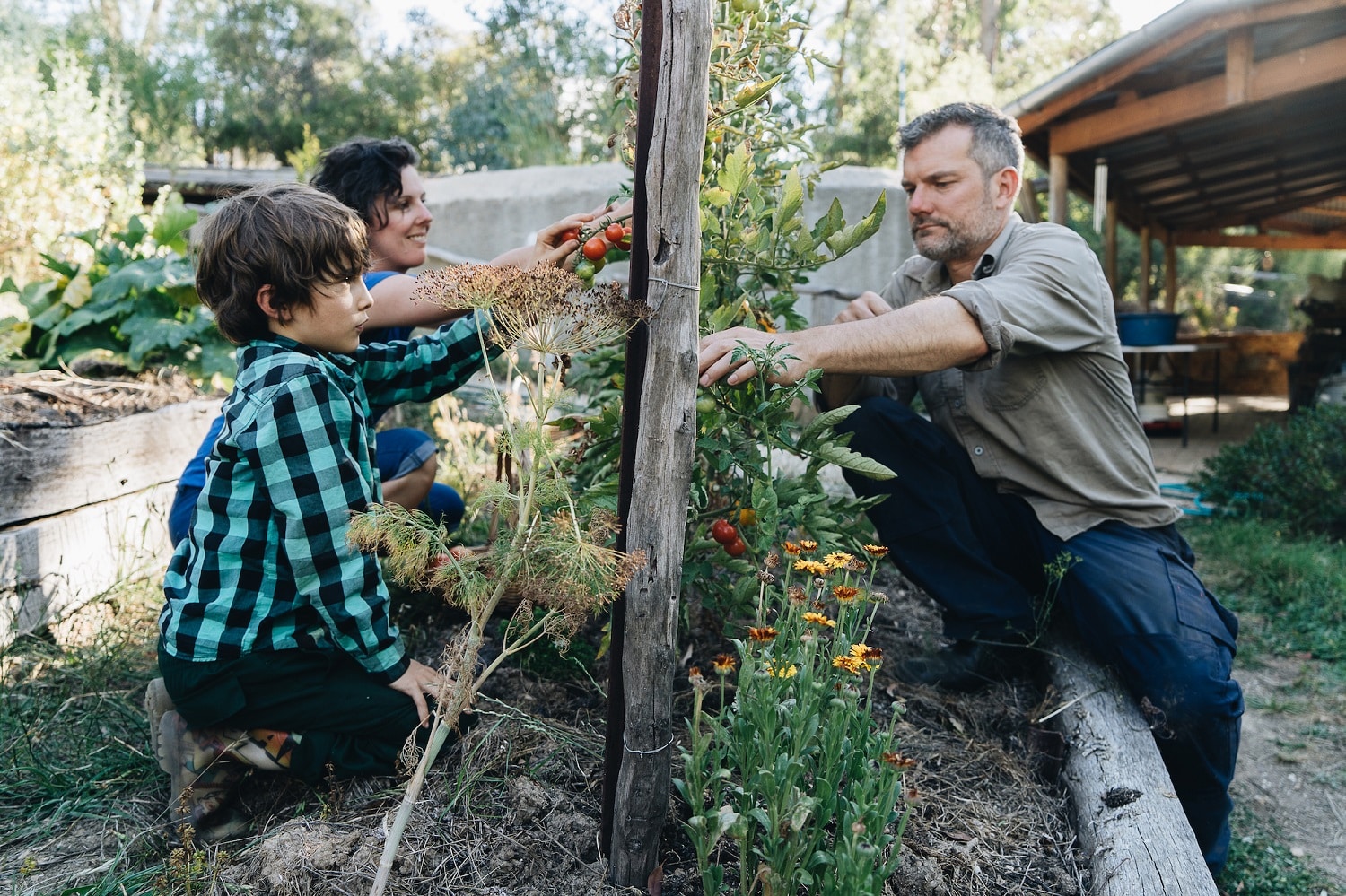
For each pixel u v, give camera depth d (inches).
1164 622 82.7
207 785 68.9
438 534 58.3
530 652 83.0
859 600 66.6
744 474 79.1
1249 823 103.6
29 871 65.3
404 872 60.5
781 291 90.0
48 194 275.9
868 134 551.5
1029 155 316.2
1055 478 92.3
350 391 69.6
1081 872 68.7
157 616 107.7
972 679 93.4
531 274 54.9
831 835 62.3
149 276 146.9
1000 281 85.4
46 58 332.5
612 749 59.9
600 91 483.5
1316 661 142.9
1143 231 473.4
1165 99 246.1
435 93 747.4
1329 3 193.8
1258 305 710.5
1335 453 206.7
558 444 85.6
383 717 68.8
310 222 63.9
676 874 61.9
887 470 71.4
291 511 62.9
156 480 122.3
